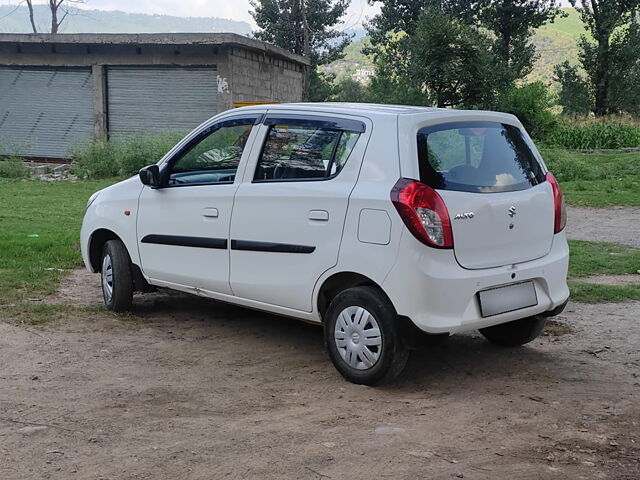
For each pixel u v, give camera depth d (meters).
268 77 28.36
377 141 5.01
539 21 47.88
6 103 28.00
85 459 3.83
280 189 5.45
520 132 5.65
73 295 7.59
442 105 37.91
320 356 5.82
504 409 4.71
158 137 23.84
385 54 49.66
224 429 4.28
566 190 19.48
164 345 6.04
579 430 4.36
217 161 6.04
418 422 4.44
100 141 23.55
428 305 4.74
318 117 5.43
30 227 12.15
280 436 4.18
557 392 5.07
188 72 25.95
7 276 8.22
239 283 5.77
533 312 5.34
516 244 5.20
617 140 33.72
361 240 4.93
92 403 4.68
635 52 48.88
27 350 5.75
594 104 51.78
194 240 6.08
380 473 3.71
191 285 6.21
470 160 5.13
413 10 49.19
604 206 17.00
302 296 5.35
